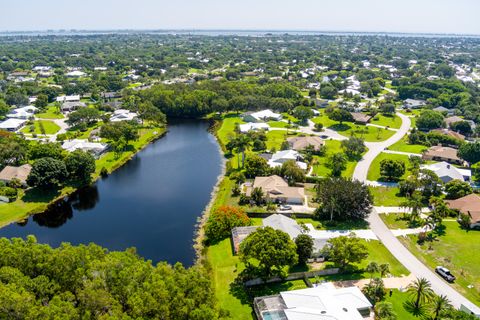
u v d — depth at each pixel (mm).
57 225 101875
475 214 100750
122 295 56938
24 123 191000
